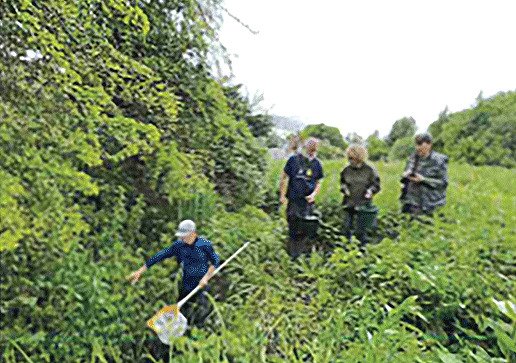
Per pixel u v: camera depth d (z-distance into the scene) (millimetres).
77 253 4508
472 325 5012
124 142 4098
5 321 3926
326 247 7387
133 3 5105
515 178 14578
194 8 6184
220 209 7035
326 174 10242
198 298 4953
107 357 4195
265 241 6801
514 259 6402
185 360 3988
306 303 5586
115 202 5414
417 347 4312
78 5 4000
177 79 6465
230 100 8922
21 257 4082
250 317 5016
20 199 3402
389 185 10656
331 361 4109
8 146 3424
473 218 8344
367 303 5004
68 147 3725
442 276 5344
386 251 6234
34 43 3557
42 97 3611
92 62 4027
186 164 5609
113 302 4410
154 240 5762
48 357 3748
